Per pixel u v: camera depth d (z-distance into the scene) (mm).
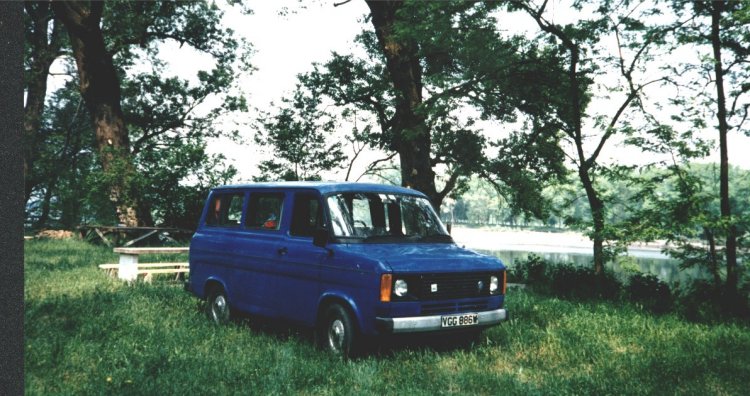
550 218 22234
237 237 7758
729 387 5371
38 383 4715
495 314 6488
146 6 29469
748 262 10227
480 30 15172
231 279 7691
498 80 16562
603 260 11188
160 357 5395
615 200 12438
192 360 5527
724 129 11289
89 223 25109
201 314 8039
